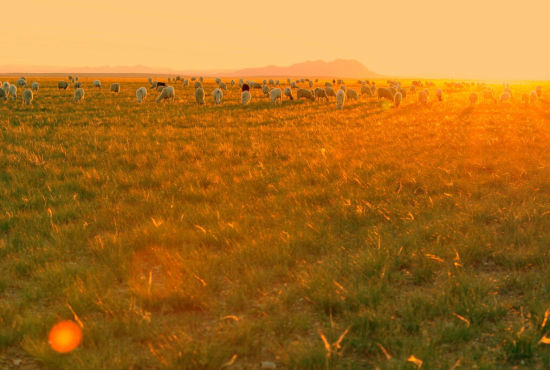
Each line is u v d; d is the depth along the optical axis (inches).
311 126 781.3
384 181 385.4
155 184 396.8
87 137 629.3
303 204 330.3
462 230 268.8
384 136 662.5
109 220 296.4
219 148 550.9
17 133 641.6
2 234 275.6
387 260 220.8
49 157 490.3
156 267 233.0
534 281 203.0
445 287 196.1
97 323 170.4
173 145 576.7
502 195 344.2
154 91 1935.3
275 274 216.2
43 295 195.6
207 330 169.9
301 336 165.6
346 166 446.9
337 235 267.0
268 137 652.7
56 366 145.3
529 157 474.9
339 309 182.4
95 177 403.5
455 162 456.8
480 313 173.5
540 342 149.6
